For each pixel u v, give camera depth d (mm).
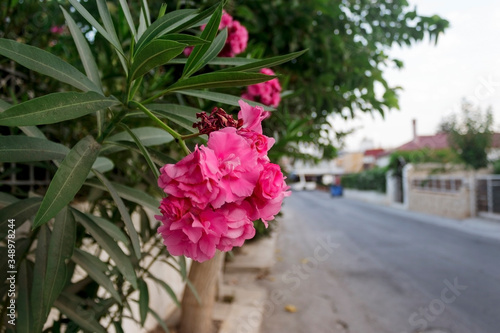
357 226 12312
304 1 3322
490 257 7355
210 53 1148
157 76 2266
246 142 776
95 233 1229
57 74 948
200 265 3453
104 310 1721
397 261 7094
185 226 733
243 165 759
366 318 4316
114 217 2002
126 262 1239
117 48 1075
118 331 1744
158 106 1160
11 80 2002
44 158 1045
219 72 938
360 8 3936
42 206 793
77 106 875
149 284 3637
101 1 1108
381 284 5617
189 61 1021
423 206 17797
